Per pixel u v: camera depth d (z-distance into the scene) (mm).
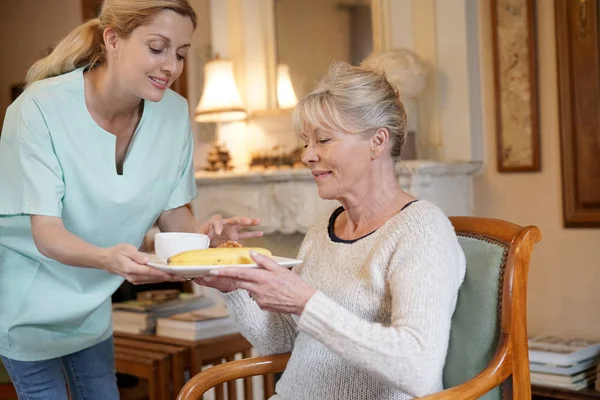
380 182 1630
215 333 2805
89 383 2070
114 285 1983
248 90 3625
